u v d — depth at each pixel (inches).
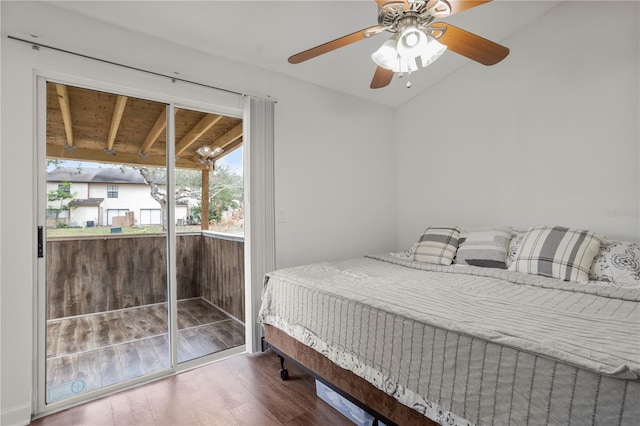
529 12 102.7
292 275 86.8
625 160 88.7
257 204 103.3
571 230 85.6
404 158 149.9
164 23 83.0
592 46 94.1
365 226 138.9
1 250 67.3
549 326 46.9
